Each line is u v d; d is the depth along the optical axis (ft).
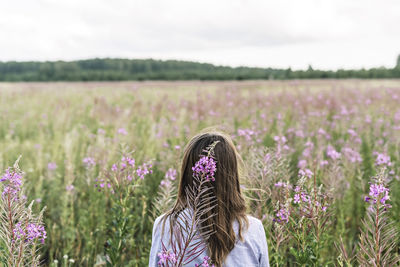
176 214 5.26
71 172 14.49
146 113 37.70
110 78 218.79
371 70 167.94
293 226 7.73
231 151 5.31
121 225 9.05
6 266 6.47
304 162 12.72
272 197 9.29
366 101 35.09
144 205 10.96
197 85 104.94
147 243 10.84
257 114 33.60
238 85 98.73
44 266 10.99
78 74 230.68
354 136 19.74
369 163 16.71
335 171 11.62
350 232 12.55
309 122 27.43
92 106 44.29
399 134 19.97
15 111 42.42
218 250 4.99
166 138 21.54
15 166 5.91
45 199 13.93
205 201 5.08
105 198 12.42
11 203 5.87
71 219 12.35
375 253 6.01
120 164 9.26
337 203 12.93
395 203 11.68
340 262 6.86
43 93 65.77
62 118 32.24
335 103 36.01
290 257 10.79
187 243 4.71
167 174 10.25
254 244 5.24
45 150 22.74
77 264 11.18
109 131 28.09
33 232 5.97
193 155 5.33
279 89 78.89
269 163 10.07
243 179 9.05
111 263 9.27
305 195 7.49
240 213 5.26
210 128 6.02
